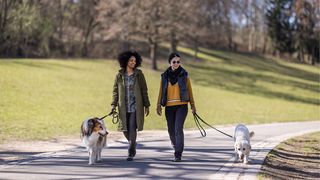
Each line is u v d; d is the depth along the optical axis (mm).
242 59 68125
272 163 10703
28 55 48688
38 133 15375
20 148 12164
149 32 45406
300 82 55062
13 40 46500
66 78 33656
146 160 10375
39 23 47469
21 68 34656
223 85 45156
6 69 32719
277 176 9195
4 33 44250
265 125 23656
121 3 45969
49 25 48938
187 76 9977
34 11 46250
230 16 76562
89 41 56594
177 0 45062
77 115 21156
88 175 8570
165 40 46312
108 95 29094
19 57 47375
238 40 88812
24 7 45469
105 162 10039
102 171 8977
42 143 13266
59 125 17672
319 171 10383
